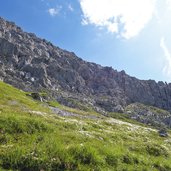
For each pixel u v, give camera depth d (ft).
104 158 66.13
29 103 276.82
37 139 69.21
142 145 95.71
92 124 151.53
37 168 56.65
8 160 56.18
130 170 66.39
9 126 71.26
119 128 210.38
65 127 101.45
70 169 58.90
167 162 80.89
